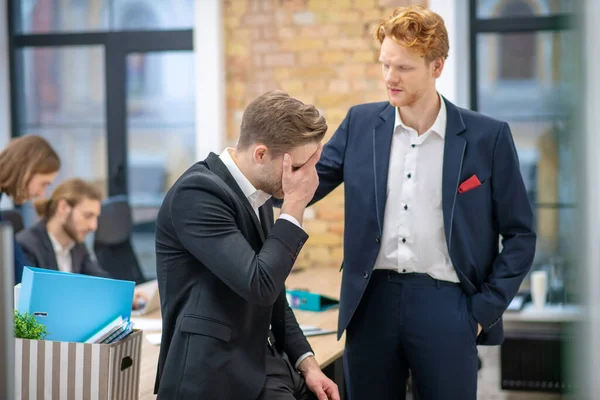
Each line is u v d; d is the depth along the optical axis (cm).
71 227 341
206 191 157
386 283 201
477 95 461
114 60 516
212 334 156
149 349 237
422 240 197
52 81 525
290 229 159
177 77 512
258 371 163
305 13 461
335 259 466
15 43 524
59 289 170
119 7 514
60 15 519
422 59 187
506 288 196
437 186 198
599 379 28
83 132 526
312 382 186
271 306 171
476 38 459
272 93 165
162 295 165
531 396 409
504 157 198
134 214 522
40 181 282
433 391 198
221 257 152
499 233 208
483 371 413
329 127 464
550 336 401
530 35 453
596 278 28
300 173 162
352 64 458
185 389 155
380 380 206
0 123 523
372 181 203
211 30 466
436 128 198
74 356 163
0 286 91
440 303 197
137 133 520
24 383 164
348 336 210
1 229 91
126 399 173
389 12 452
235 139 475
